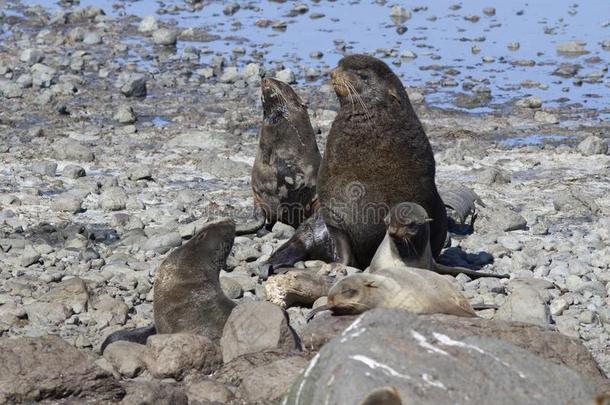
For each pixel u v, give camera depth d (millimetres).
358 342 24609
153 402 30297
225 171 62906
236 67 89938
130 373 34250
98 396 30719
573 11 111625
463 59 93312
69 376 30484
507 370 23828
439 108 78750
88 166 63875
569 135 72625
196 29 103125
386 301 35094
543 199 59094
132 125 72812
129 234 51375
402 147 45156
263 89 52625
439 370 23719
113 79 86312
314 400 23781
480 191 60156
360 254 47062
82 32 98688
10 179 60688
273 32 103062
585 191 60469
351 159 45500
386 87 45062
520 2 116562
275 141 53031
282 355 33375
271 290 40906
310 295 41062
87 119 75000
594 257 48562
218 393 31547
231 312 35938
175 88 83938
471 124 74875
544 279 45188
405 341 24656
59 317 40125
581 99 81562
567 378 23922
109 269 45844
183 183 61219
